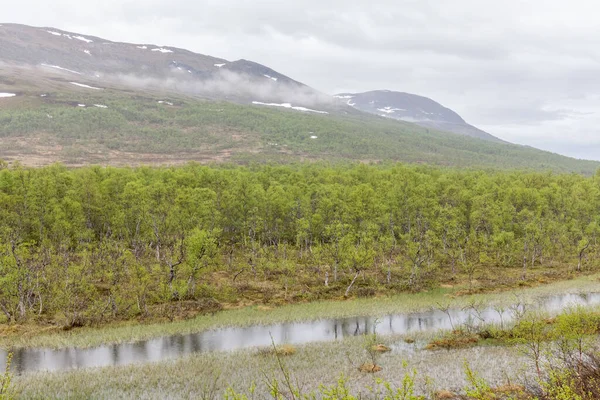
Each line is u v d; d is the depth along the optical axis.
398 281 60.06
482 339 35.66
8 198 64.19
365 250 60.69
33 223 62.94
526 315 39.31
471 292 55.66
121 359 33.91
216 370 29.75
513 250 70.25
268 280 60.09
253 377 28.09
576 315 28.73
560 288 55.69
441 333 37.97
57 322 42.69
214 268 59.38
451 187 92.50
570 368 17.53
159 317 45.12
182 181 89.69
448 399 22.23
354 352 33.44
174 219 64.19
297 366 30.45
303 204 80.31
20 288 43.47
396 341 36.62
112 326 42.62
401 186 91.56
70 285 45.84
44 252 52.72
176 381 27.95
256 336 40.06
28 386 27.42
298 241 75.38
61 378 28.88
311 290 55.59
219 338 39.41
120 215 69.06
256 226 74.75
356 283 59.09
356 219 78.38
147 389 26.77
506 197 86.75
